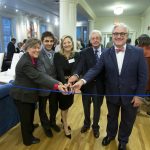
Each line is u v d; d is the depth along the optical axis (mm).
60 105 2510
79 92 2221
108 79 2055
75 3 5637
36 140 2461
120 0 7004
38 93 2318
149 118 3266
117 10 7996
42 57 2295
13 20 9242
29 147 2354
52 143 2449
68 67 2381
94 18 10398
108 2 7336
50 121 2770
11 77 3330
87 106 2646
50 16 11047
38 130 2785
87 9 7906
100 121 3080
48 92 2371
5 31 8891
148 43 3025
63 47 2359
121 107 2104
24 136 2352
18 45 7535
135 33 10672
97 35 2320
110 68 1978
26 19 10023
